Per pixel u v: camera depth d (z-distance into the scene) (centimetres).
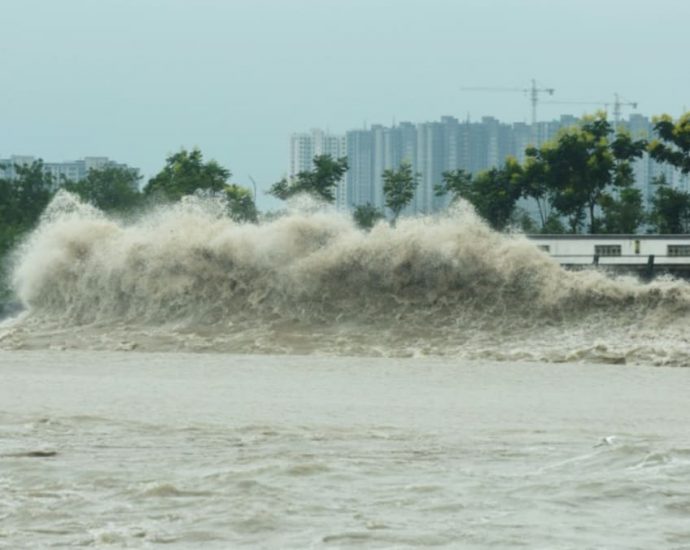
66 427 3903
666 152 17175
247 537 2616
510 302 6631
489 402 4703
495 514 2812
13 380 5256
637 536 2644
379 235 6881
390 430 3969
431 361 5975
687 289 6531
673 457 3428
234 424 4041
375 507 2862
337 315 6756
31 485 3038
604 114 17238
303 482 3094
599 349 6072
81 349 6488
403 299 6750
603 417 4356
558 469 3281
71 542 2561
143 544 2559
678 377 5434
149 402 4584
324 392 4944
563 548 2556
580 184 16725
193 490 2991
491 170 17388
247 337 6581
